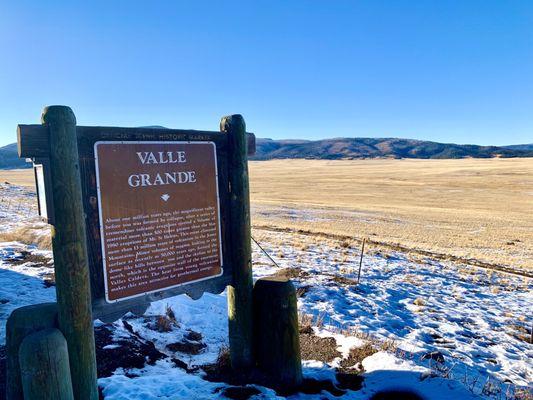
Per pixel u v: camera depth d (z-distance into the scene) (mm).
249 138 4789
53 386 3232
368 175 97625
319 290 10375
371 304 9688
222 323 7594
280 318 4781
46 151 3346
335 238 22391
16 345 3494
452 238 25797
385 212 39094
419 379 4820
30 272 10086
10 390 3516
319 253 16328
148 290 4102
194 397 4223
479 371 6301
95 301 3762
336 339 6418
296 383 4805
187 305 8141
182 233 4340
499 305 11133
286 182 84562
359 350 5918
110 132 3781
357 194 59312
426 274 14289
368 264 14836
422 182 76938
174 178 4242
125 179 3891
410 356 6199
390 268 14461
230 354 5098
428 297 11156
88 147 3672
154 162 4082
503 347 7723
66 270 3447
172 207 4238
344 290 10672
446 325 8711
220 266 4688
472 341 7926
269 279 5008
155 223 4117
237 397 4219
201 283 4543
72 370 3523
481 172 91438
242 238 4754
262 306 4871
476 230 29625
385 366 5227
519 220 35062
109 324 6637
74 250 3461
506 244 24375
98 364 5246
